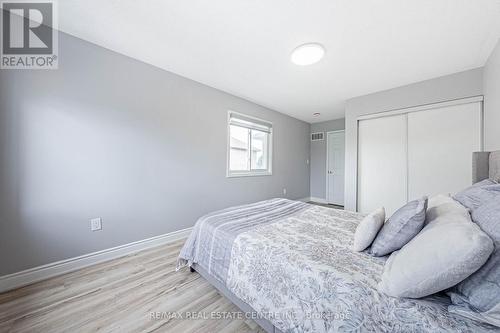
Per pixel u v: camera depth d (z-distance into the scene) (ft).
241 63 7.61
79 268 6.17
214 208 10.19
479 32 5.67
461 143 8.19
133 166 7.37
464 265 2.17
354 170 11.05
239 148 12.00
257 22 5.38
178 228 8.71
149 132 7.77
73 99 6.08
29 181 5.41
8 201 5.14
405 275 2.52
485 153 5.64
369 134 10.68
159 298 4.86
